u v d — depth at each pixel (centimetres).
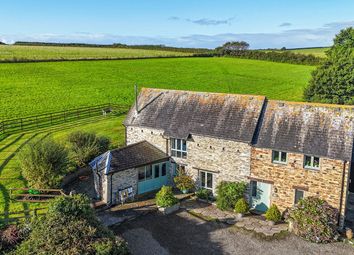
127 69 10056
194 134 2961
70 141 3431
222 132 2850
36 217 2056
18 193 2750
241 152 2769
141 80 8550
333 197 2478
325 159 2467
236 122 2867
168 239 2322
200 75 9600
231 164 2830
